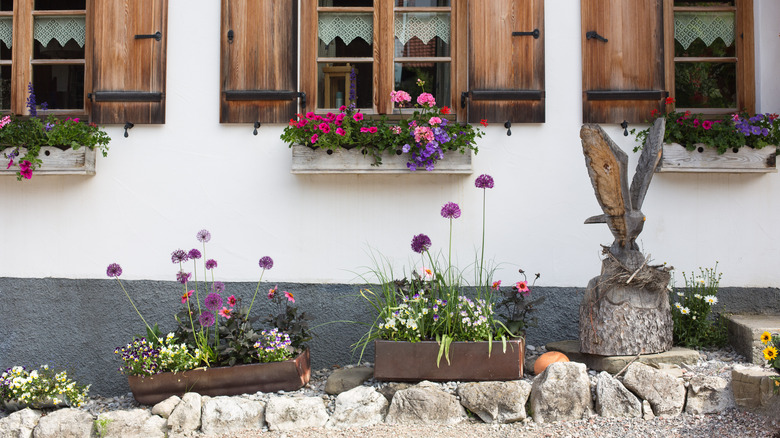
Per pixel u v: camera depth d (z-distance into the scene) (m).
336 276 5.09
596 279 4.45
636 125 5.04
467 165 4.87
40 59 5.39
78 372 5.13
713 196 5.01
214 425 4.14
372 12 5.25
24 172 4.89
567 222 5.04
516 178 5.05
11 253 5.19
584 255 5.03
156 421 4.18
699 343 4.70
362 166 4.89
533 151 5.06
